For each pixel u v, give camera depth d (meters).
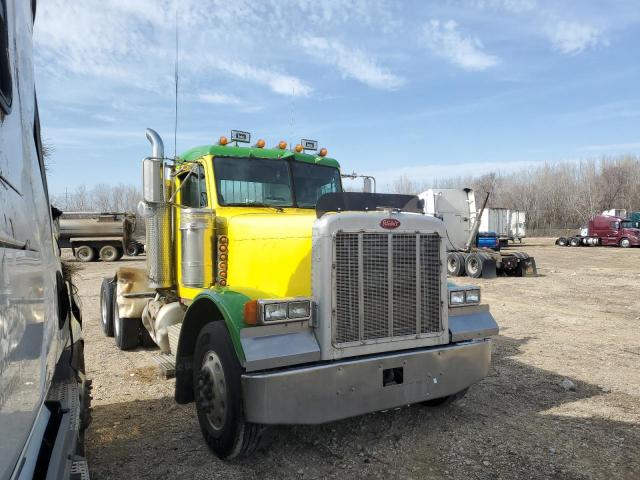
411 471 3.57
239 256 4.39
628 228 37.59
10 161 1.66
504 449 3.91
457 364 3.99
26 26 2.28
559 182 75.44
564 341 7.69
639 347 7.29
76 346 3.58
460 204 20.08
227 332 3.54
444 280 4.03
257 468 3.61
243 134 5.30
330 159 5.68
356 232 3.62
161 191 5.07
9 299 1.41
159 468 3.62
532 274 18.22
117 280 7.25
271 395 3.23
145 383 5.63
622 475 3.50
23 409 1.58
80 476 2.13
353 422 4.43
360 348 3.62
